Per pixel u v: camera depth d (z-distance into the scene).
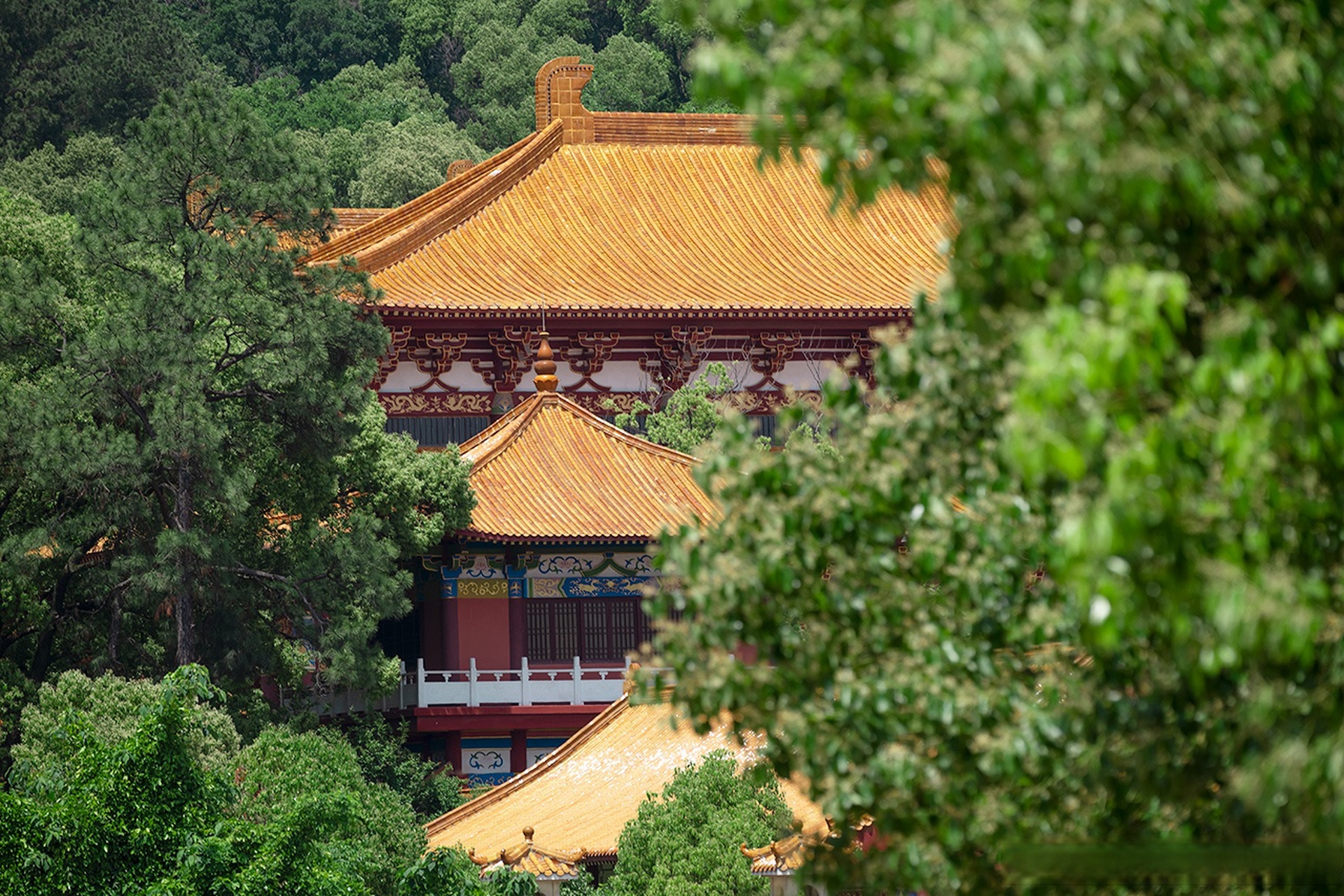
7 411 134.88
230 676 144.75
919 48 23.61
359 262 196.62
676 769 107.88
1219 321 23.53
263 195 145.50
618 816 116.88
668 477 176.25
